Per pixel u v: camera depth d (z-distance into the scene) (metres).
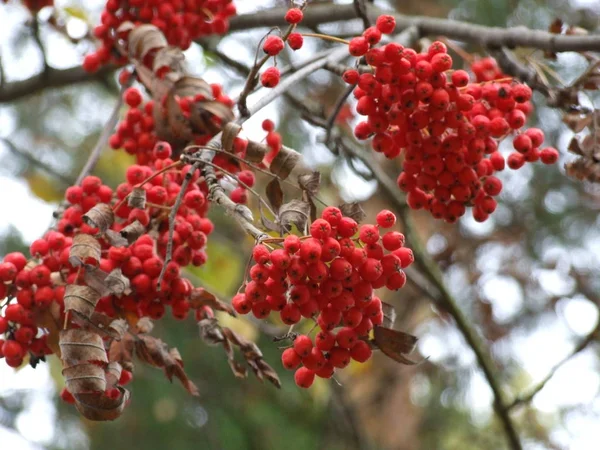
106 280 2.35
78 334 2.29
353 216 2.13
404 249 2.14
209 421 6.26
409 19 3.87
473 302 6.29
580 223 6.35
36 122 6.95
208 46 4.54
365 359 2.18
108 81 4.74
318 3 5.02
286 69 3.28
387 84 2.45
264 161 3.01
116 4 3.48
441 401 6.84
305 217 2.11
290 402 6.52
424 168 2.63
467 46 5.61
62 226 2.64
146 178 2.67
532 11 6.08
